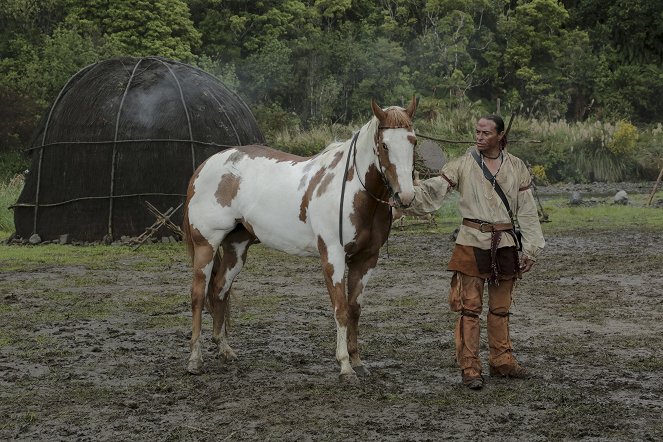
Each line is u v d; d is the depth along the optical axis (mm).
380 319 9914
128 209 18297
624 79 56531
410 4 57875
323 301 11227
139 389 6867
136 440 5602
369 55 53062
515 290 11977
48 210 18688
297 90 50969
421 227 21438
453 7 55125
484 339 8750
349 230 6777
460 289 6887
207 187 7656
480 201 6816
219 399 6535
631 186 39594
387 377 7145
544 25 57594
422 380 7062
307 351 8258
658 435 5637
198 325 7473
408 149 6387
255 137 20047
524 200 6926
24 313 10422
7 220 22297
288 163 7418
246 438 5586
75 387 6945
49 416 6148
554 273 13578
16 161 37781
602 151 43375
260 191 7371
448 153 38656
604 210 25391
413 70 54719
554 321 9719
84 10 48125
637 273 13523
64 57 41250
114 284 12820
